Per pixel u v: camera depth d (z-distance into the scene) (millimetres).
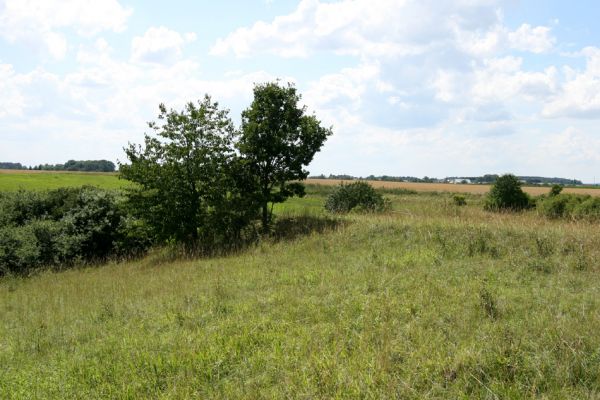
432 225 13898
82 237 19000
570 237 11406
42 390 5574
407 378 4773
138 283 11992
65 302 10875
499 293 7688
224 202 17812
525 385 4551
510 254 10680
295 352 5805
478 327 6113
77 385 5633
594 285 8148
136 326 7812
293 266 11555
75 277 15383
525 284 8492
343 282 9062
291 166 17875
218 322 7367
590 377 4625
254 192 18047
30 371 6270
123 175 17766
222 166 17922
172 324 7578
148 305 9062
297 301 8062
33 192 22891
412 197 48938
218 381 5371
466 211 19359
